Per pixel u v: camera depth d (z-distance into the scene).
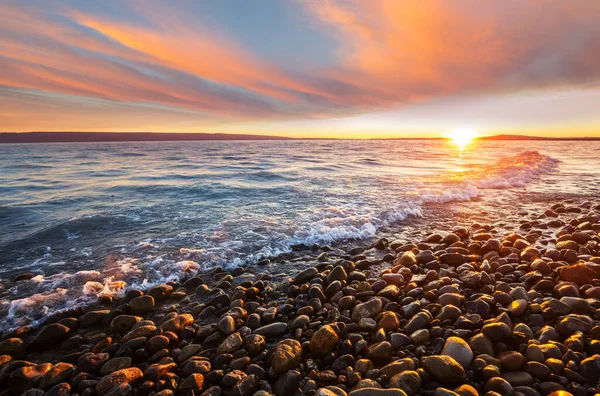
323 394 2.55
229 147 74.38
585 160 32.09
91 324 4.14
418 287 4.67
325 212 9.72
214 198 12.67
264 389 2.82
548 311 3.67
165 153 49.25
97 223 8.89
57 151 57.00
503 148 71.00
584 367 2.70
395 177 18.61
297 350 3.19
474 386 2.71
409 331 3.55
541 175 18.98
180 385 2.88
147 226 8.56
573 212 9.63
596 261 5.08
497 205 10.94
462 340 3.16
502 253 6.04
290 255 6.55
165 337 3.55
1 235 7.95
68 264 6.09
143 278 5.46
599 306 3.71
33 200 12.73
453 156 40.91
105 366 3.18
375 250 6.74
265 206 10.92
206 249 6.73
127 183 17.33
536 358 2.90
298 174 20.59
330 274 5.09
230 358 3.23
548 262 5.20
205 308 4.42
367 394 2.53
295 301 4.48
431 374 2.83
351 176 19.28
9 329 4.03
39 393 2.90
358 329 3.66
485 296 4.12
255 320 3.94
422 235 7.75
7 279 5.46
